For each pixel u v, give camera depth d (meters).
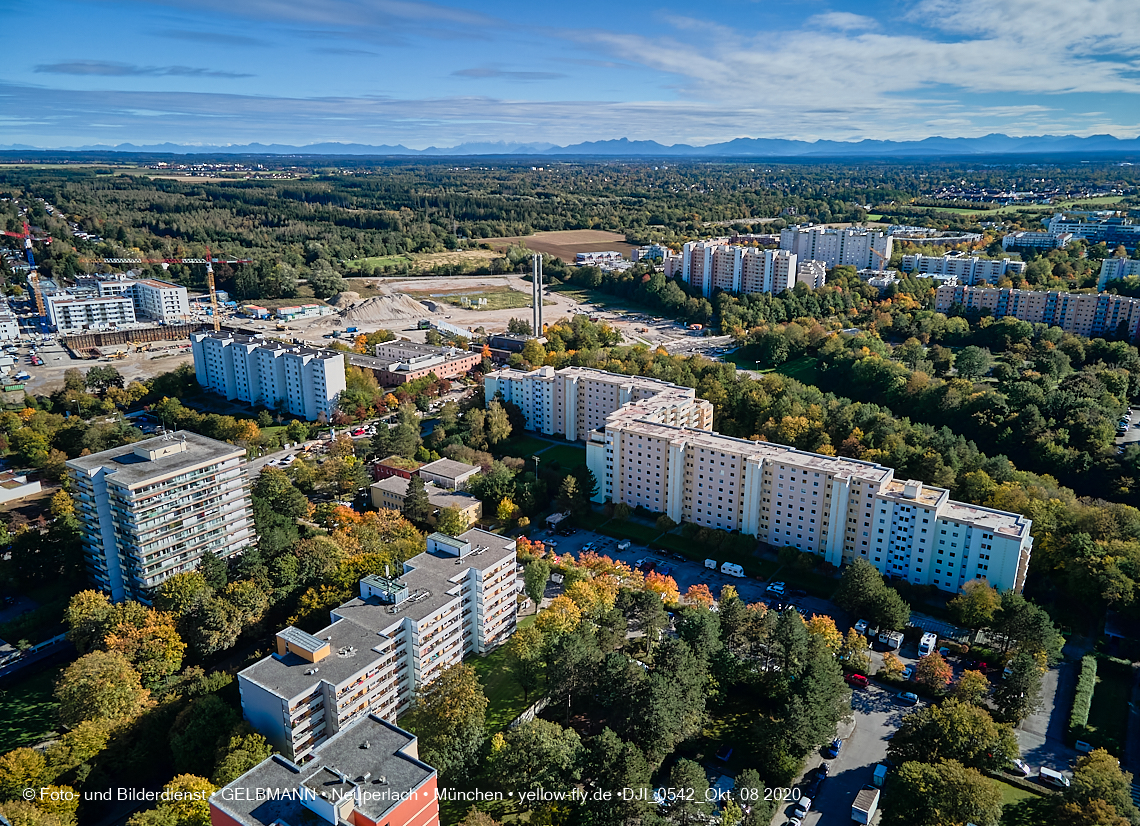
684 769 169.88
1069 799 166.62
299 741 181.00
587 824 164.50
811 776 188.38
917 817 163.25
